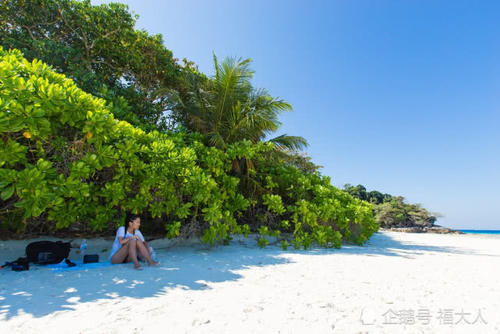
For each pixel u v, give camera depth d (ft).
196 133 31.91
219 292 9.86
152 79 43.78
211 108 37.93
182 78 40.24
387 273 14.33
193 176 20.42
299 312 7.90
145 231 25.72
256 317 7.41
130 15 38.70
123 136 19.29
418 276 13.74
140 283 10.75
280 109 36.29
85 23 34.22
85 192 14.89
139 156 19.93
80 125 16.05
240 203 25.23
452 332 6.77
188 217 24.48
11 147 13.03
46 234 21.03
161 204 20.01
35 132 13.55
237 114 35.78
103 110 16.57
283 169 34.19
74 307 7.84
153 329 6.42
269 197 28.19
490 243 42.60
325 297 9.54
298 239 25.45
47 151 15.40
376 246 32.40
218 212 20.93
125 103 28.07
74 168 14.71
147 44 40.83
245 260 17.44
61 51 29.53
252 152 28.17
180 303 8.46
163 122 39.06
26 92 13.58
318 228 28.12
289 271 14.25
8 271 12.26
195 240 24.31
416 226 122.72
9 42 29.43
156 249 21.29
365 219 33.88
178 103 36.47
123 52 37.45
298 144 35.63
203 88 39.83
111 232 23.61
